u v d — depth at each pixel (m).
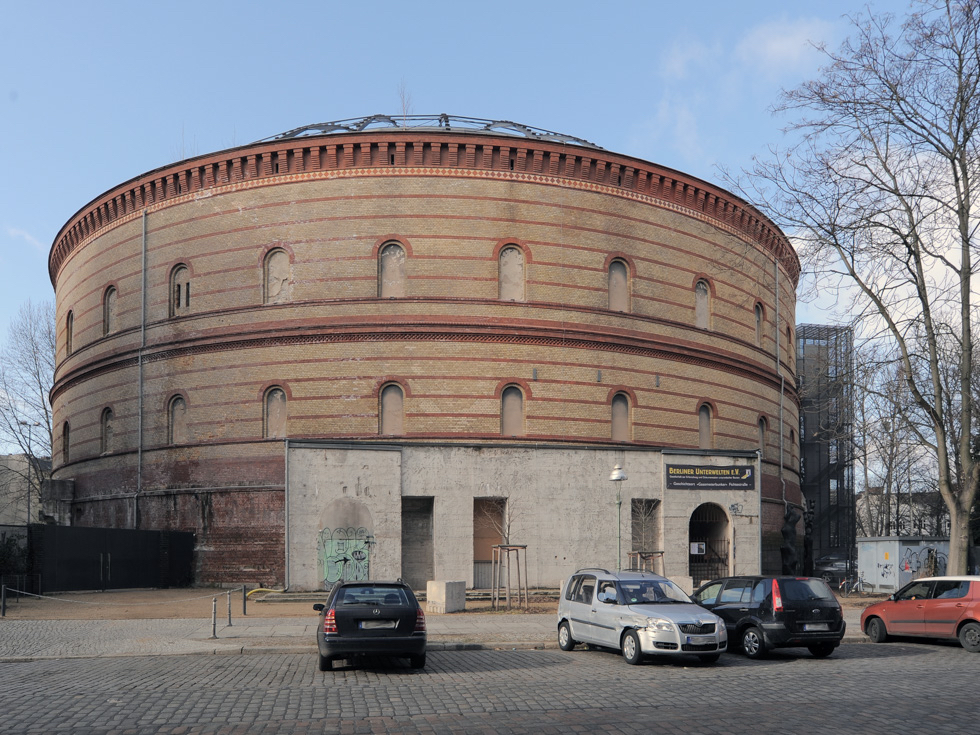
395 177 37.44
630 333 39.44
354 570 32.91
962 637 20.84
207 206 39.72
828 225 27.70
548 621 25.64
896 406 28.94
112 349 43.09
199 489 38.06
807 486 67.94
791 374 52.72
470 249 37.28
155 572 37.12
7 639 21.38
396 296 36.94
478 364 36.81
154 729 11.52
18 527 32.22
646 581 19.41
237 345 38.16
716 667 17.69
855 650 21.17
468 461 34.53
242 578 36.44
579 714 12.44
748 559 37.78
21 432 64.56
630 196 40.28
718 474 37.75
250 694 14.06
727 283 44.16
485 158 37.69
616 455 36.28
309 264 37.47
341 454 33.41
